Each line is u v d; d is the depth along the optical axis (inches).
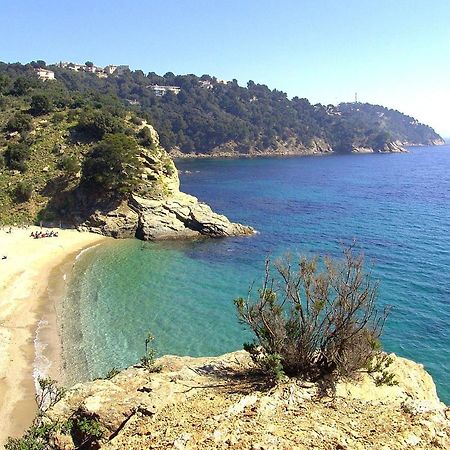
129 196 2817.4
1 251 2153.1
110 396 552.4
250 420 420.2
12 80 4975.4
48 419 557.6
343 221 3117.6
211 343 1301.7
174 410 474.3
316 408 457.1
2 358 1159.0
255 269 2042.3
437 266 2009.1
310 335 581.3
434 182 5585.6
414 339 1301.7
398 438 383.6
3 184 2839.6
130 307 1569.9
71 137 3282.5
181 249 2429.9
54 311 1514.5
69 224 2768.2
